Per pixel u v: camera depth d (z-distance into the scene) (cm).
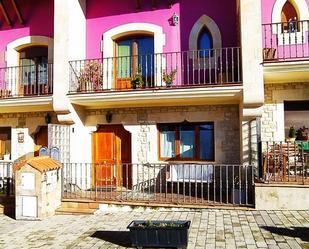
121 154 1066
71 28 1005
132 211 813
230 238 587
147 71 1054
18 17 1166
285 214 713
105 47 1078
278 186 745
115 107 1053
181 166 946
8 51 1178
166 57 1021
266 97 934
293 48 923
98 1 1102
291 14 939
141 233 568
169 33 1027
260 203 753
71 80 995
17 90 1174
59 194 862
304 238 573
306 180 779
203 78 991
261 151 793
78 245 599
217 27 991
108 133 1081
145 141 1025
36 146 1160
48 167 816
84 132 1071
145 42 1070
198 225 667
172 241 557
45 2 1152
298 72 823
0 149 1207
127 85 1071
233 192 800
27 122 1155
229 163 955
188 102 975
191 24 1013
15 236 670
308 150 848
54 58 991
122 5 1077
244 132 855
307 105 930
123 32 1062
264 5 948
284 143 874
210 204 787
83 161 1056
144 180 1020
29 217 793
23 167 805
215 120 973
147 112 1027
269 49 859
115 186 1027
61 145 965
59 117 997
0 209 871
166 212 784
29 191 798
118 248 579
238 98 902
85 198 869
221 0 996
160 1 1041
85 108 1073
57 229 705
